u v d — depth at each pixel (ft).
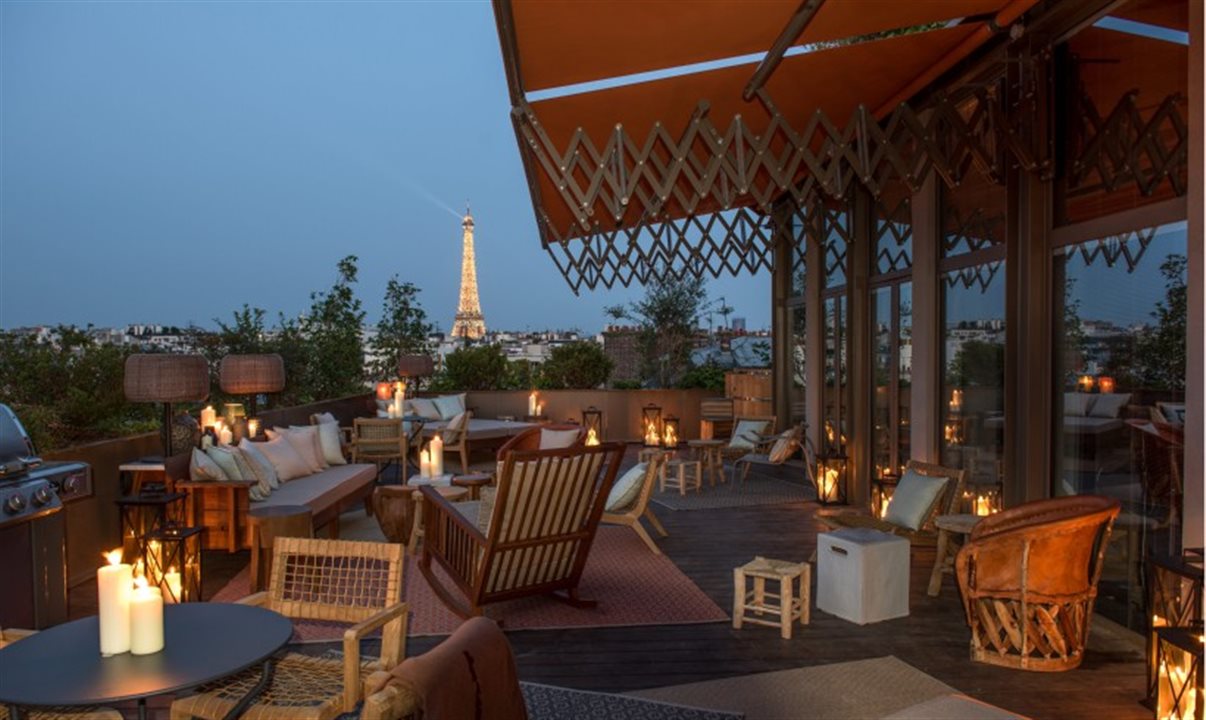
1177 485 13.39
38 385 32.53
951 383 21.74
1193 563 10.77
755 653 13.74
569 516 15.52
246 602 9.45
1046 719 11.06
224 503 17.92
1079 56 15.99
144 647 7.34
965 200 20.80
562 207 21.49
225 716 7.85
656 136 13.29
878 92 17.78
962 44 15.51
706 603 16.56
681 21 11.40
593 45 12.02
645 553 21.08
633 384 50.83
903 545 15.66
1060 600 12.77
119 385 33.68
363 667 8.95
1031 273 17.07
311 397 42.50
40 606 13.75
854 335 28.53
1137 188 14.38
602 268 20.08
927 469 19.34
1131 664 13.08
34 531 13.65
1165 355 13.67
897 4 12.58
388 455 30.73
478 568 14.94
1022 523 12.97
